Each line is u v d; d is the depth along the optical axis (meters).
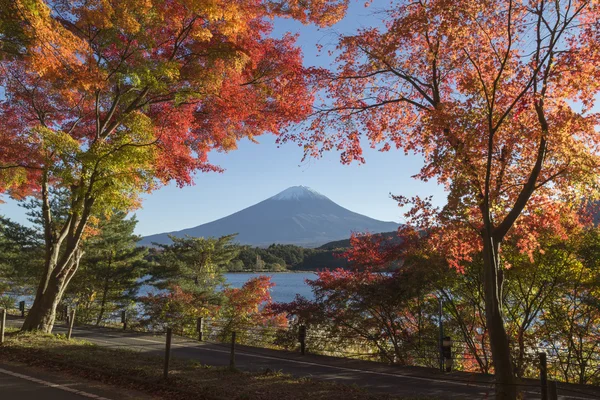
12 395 7.02
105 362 9.45
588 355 11.98
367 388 8.98
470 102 8.59
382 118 11.61
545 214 9.56
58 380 8.18
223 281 30.56
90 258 27.77
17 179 13.01
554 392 5.95
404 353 13.64
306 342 15.09
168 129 13.18
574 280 12.05
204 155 16.06
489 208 8.29
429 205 9.20
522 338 12.68
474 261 12.95
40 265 28.67
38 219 29.33
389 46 9.48
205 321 21.33
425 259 12.90
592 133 8.42
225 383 8.06
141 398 7.17
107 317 27.70
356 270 14.76
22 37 9.23
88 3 10.22
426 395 8.50
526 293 13.40
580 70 7.97
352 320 14.20
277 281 91.56
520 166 9.11
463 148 8.11
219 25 11.66
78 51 9.62
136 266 28.66
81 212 13.09
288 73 12.53
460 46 8.88
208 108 14.69
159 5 10.99
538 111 8.29
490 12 8.52
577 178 8.43
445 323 13.98
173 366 9.38
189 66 12.65
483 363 13.73
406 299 13.54
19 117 14.39
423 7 9.24
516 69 8.80
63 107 14.77
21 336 12.63
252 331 19.59
